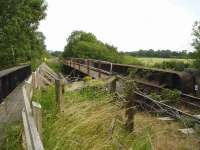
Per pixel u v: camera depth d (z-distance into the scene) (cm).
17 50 3036
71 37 5544
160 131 564
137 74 1294
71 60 3594
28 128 462
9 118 837
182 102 957
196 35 1778
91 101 685
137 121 642
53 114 774
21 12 2889
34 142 350
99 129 557
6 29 2755
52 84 1373
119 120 614
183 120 589
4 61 2900
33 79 1034
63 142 540
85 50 4847
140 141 525
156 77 1195
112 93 729
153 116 676
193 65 1720
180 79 1088
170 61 1927
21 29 3061
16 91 1395
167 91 987
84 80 979
